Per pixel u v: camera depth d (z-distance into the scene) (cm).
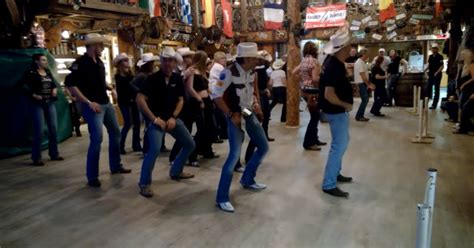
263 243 246
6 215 302
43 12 575
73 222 286
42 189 364
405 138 554
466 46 742
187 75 417
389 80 921
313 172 396
